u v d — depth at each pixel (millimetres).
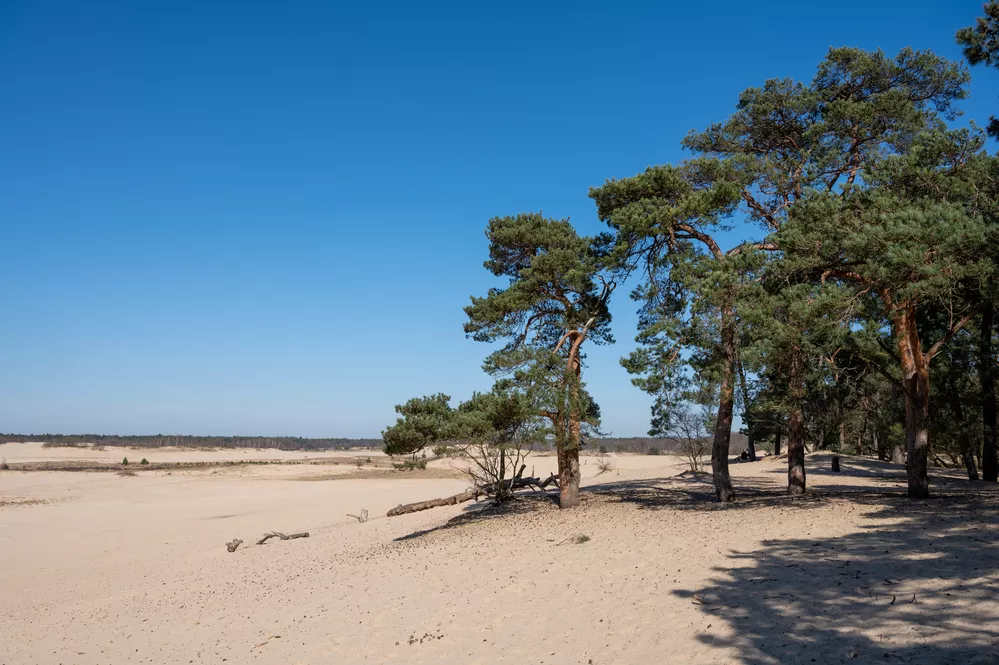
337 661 10594
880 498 17844
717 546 13609
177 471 78375
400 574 16219
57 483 61156
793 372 18328
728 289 16719
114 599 19594
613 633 9625
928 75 20609
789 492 20547
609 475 42500
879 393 31031
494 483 26156
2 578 23828
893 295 16141
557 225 23516
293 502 45125
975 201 14805
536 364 20562
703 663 7930
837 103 19922
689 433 33750
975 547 10602
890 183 16656
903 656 7027
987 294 13219
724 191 19125
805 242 15391
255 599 16781
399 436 20891
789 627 8469
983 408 26500
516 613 11461
